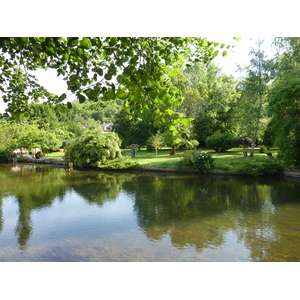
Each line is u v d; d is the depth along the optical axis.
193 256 4.89
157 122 1.91
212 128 30.67
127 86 1.69
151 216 7.60
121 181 14.03
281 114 14.08
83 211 8.28
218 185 12.24
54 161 24.50
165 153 27.50
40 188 12.27
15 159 27.78
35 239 6.01
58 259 4.92
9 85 3.27
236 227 6.50
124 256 4.97
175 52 3.61
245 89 21.75
